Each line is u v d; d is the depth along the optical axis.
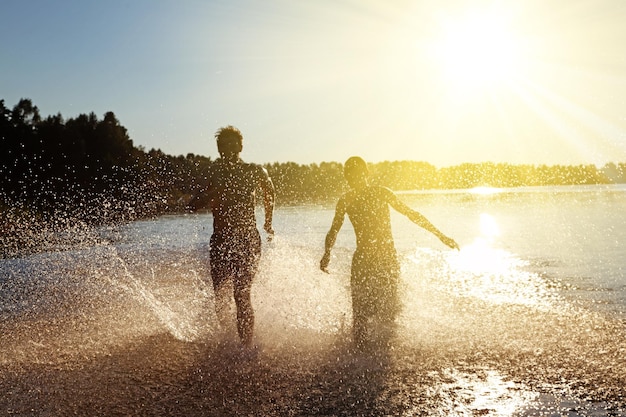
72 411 3.05
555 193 48.78
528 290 6.14
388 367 3.67
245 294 4.33
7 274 8.16
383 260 4.45
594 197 34.81
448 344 4.13
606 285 6.25
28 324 5.03
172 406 3.10
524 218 17.98
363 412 2.97
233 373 3.62
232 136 4.73
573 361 3.69
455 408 3.00
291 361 3.82
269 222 4.97
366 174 4.71
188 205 4.65
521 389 3.24
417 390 3.26
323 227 15.48
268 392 3.28
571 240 11.11
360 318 4.34
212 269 4.50
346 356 3.91
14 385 3.45
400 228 15.35
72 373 3.65
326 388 3.32
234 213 4.52
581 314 4.93
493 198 39.44
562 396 3.12
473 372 3.54
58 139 39.81
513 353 3.90
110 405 3.13
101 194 23.70
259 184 4.80
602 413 2.88
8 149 40.28
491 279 6.95
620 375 3.41
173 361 3.87
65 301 6.05
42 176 34.53
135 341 4.37
